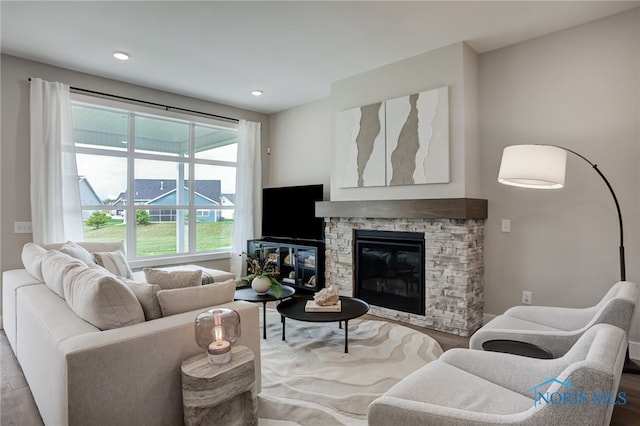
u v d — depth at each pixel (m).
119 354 1.58
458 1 2.63
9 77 3.55
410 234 3.62
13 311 2.66
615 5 2.69
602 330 1.36
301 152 5.35
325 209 4.30
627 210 2.77
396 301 3.75
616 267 2.81
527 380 1.53
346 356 2.77
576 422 1.02
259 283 3.29
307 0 2.62
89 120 4.18
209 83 4.39
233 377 1.70
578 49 2.98
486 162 3.48
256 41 3.28
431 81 3.48
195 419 1.62
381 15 2.82
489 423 1.12
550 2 2.64
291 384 2.33
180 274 2.19
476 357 1.67
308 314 2.81
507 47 3.36
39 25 2.98
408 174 3.60
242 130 5.37
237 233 5.32
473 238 3.31
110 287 1.71
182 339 1.79
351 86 4.14
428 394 1.44
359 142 4.02
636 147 2.73
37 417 1.98
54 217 3.69
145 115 4.58
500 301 3.41
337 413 2.01
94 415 1.51
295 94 4.84
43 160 3.64
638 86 2.72
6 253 3.54
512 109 3.33
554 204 3.11
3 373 2.50
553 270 3.11
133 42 3.30
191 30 3.07
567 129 3.04
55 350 1.56
